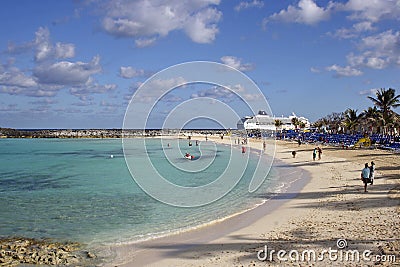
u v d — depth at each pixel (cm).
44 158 5950
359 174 2962
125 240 1415
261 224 1543
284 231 1389
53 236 1504
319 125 12494
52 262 1186
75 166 4575
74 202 2236
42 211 1986
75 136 17162
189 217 1792
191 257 1170
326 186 2442
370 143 5588
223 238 1367
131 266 1130
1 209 2042
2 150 8075
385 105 7025
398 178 2541
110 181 3162
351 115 8644
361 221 1434
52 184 3034
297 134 9638
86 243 1395
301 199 2052
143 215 1861
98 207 2075
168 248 1290
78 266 1149
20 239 1465
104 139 15650
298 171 3484
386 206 1677
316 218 1559
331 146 6306
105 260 1197
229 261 1092
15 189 2783
